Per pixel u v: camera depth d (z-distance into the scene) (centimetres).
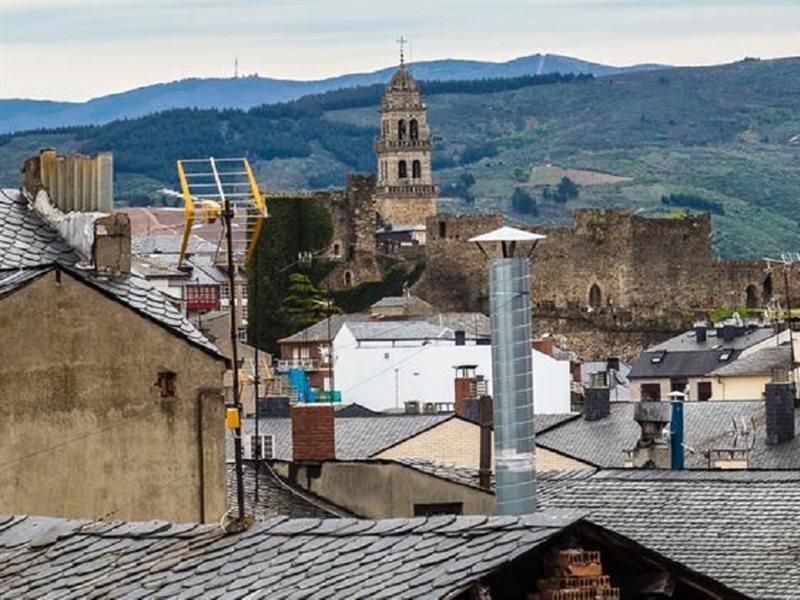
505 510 5447
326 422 9450
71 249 6444
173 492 6128
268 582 3994
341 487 8131
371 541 4009
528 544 3847
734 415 14200
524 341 5481
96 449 6059
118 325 6103
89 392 6069
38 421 6019
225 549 4172
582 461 11406
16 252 6400
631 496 6431
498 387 5478
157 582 4112
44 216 6562
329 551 4025
